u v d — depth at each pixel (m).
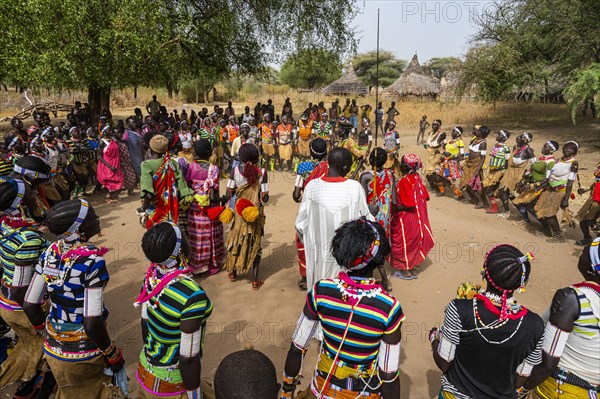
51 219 2.60
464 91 21.83
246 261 5.30
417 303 5.11
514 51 19.61
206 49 17.48
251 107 36.44
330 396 2.35
